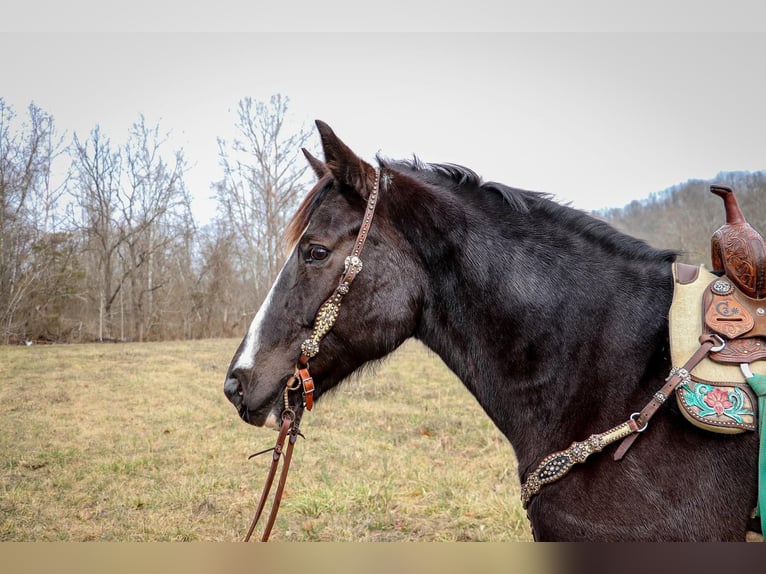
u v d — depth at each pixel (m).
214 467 4.97
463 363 1.65
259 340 1.66
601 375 1.46
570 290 1.55
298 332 1.64
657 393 1.33
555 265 1.58
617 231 1.65
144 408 7.48
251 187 24.95
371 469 4.71
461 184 1.75
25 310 21.17
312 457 5.16
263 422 1.64
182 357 13.82
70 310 24.23
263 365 1.64
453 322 1.64
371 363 1.77
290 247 1.76
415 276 1.65
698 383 1.29
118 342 22.23
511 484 4.32
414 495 4.15
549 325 1.54
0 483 4.56
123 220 25.55
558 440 1.48
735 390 1.27
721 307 1.35
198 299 27.58
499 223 1.65
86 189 24.86
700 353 1.31
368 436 5.86
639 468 1.32
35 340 21.39
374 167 1.66
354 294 1.61
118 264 27.53
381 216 1.64
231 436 6.04
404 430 6.11
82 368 11.53
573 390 1.49
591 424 1.43
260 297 26.33
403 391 8.21
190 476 4.71
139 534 3.52
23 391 8.67
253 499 4.16
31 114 19.30
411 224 1.64
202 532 3.58
